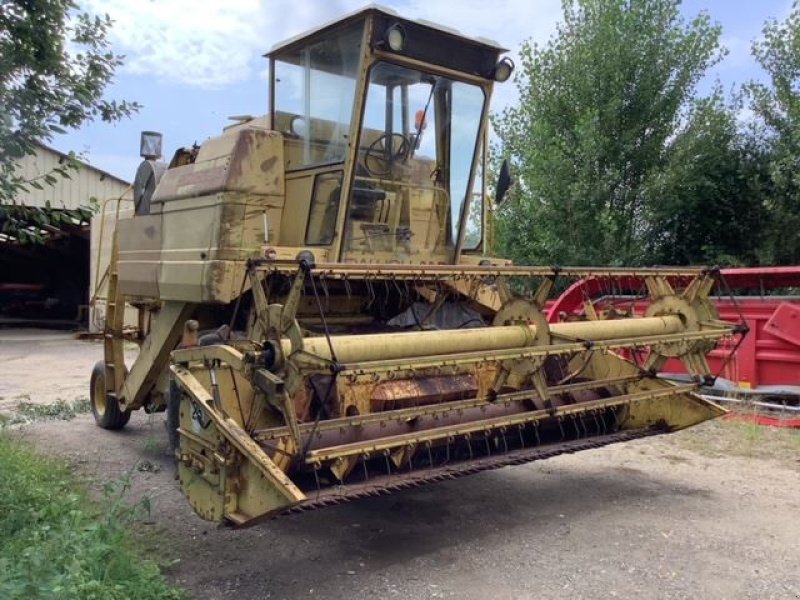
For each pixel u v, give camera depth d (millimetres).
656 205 13812
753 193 13750
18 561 3523
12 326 23562
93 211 4539
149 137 7152
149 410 7109
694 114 13984
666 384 5801
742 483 6152
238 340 4758
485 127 6375
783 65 13922
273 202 5668
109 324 7664
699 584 4156
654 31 13984
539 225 14164
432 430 4410
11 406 9273
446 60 5859
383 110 5664
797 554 4586
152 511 5336
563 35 14672
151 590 3727
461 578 4262
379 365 3996
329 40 5684
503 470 6566
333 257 5512
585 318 6141
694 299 5742
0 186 4102
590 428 5848
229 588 4105
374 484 4230
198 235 5562
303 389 4453
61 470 6012
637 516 5312
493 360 4531
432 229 6172
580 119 13625
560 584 4168
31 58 4176
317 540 4867
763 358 8695
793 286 8859
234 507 3918
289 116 6020
